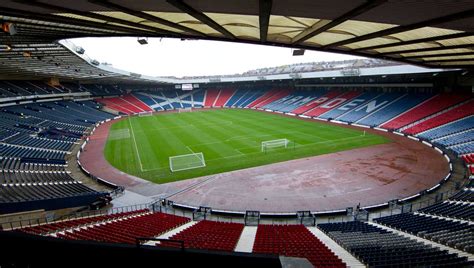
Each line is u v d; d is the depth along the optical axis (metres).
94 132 50.66
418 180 25.42
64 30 16.36
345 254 11.23
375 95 58.16
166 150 36.81
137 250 3.63
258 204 21.98
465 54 13.67
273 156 32.94
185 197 23.56
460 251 11.11
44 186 24.08
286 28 10.16
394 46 11.95
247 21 9.32
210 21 8.55
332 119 55.00
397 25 7.43
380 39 10.76
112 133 49.34
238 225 17.88
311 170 28.44
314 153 33.72
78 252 3.76
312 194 23.33
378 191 23.53
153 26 11.12
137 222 16.72
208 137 43.22
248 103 81.06
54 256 3.81
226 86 98.50
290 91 79.50
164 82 87.56
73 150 38.50
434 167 28.44
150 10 7.20
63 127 50.22
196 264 3.44
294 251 11.50
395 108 50.16
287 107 69.06
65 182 26.23
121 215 18.73
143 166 31.20
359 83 62.69
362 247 11.92
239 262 3.33
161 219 17.98
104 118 64.50
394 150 34.38
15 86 57.97
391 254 10.65
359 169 28.38
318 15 6.53
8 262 3.94
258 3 5.88
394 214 19.66
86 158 34.78
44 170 28.59
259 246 12.53
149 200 23.31
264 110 72.31
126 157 34.66
